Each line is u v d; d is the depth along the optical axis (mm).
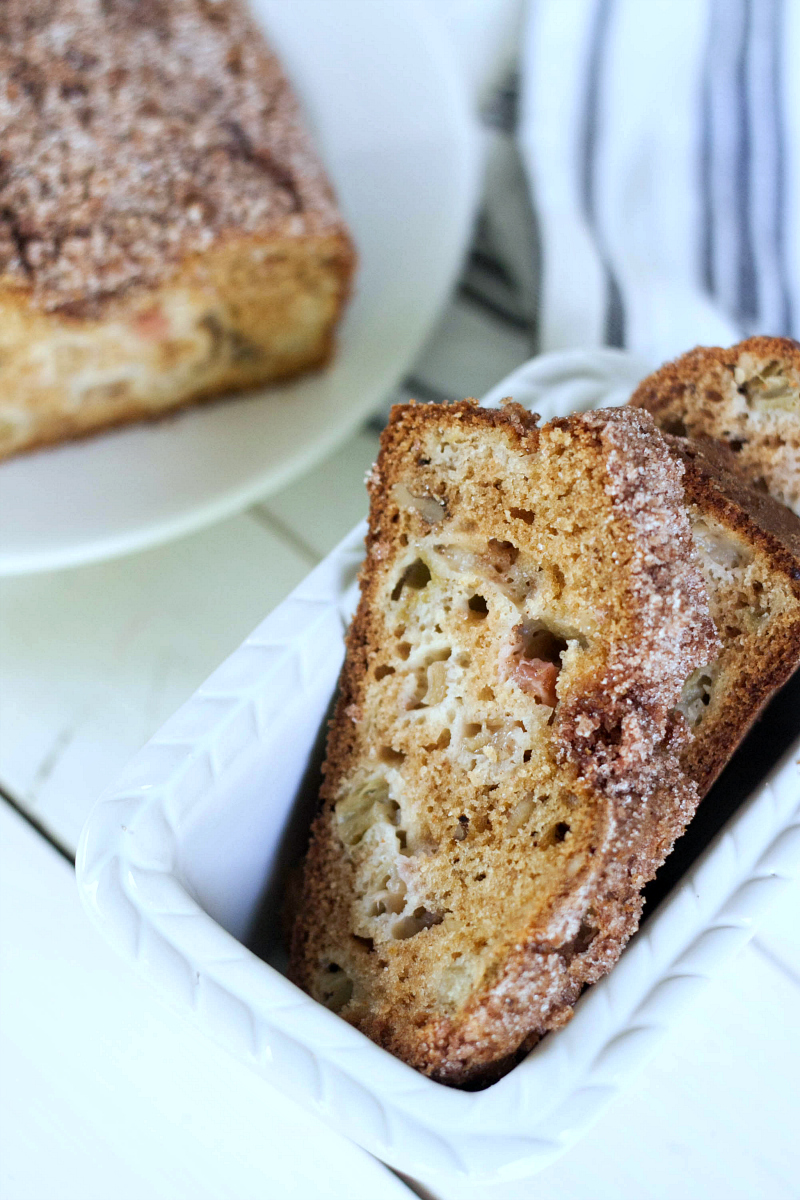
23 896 419
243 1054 323
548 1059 325
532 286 522
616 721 343
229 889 363
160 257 489
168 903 336
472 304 539
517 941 334
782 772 349
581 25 503
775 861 339
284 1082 321
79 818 443
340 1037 326
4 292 477
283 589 482
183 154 502
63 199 487
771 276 489
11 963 409
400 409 364
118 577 481
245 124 515
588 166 510
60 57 506
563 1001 335
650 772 342
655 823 340
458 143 535
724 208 495
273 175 508
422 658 368
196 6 536
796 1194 385
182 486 486
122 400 515
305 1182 385
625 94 505
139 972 330
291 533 494
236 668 358
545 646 356
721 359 375
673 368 382
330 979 367
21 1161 390
